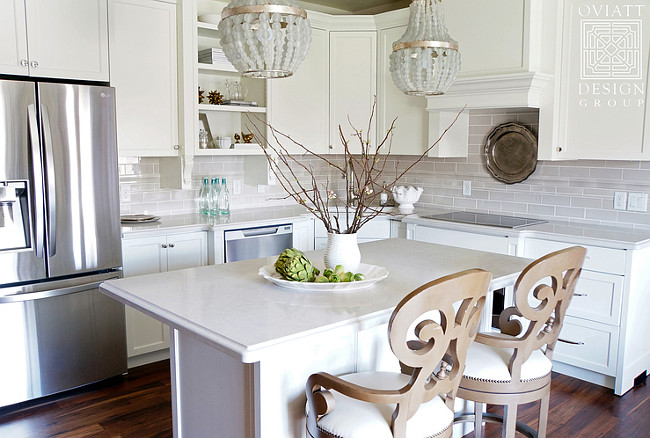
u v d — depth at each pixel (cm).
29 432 275
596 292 326
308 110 456
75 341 317
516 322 219
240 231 391
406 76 231
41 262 299
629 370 324
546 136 364
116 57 349
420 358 152
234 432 193
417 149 440
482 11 379
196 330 165
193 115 385
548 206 401
